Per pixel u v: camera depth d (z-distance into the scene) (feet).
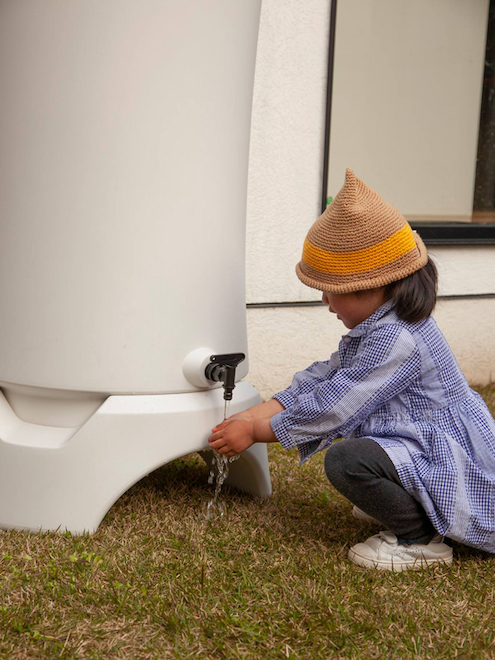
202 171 4.97
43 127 4.77
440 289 10.09
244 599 4.25
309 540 5.16
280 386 9.28
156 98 4.72
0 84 4.95
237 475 6.02
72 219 4.79
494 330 10.52
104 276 4.82
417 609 4.27
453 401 4.92
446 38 10.50
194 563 4.65
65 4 4.64
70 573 4.42
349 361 5.04
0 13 4.91
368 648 3.87
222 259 5.21
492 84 11.08
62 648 3.72
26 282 4.92
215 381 5.15
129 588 4.30
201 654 3.76
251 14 5.14
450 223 10.41
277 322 9.10
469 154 11.13
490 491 4.74
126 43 4.64
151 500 5.68
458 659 3.82
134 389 4.93
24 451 4.99
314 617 4.11
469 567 4.85
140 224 4.81
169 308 4.94
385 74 10.05
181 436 5.02
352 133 9.96
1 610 4.00
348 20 9.55
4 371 5.07
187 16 4.71
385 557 4.77
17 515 4.99
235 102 5.12
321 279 4.76
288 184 8.86
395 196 10.61
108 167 4.74
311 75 8.73
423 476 4.69
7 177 4.93
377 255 4.62
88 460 4.89
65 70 4.70
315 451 5.10
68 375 4.91
